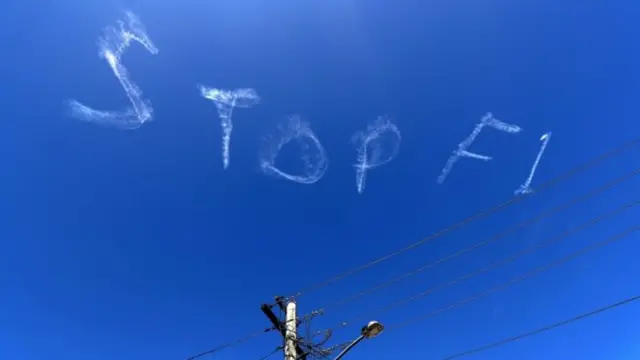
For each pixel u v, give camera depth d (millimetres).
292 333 13641
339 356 12375
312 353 13703
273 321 14172
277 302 14648
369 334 12492
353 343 12586
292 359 13102
